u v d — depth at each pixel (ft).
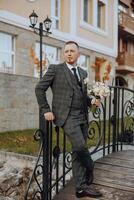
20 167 19.60
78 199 13.65
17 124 30.25
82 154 13.12
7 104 29.27
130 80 80.23
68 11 50.03
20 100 30.48
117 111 19.71
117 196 13.75
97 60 57.11
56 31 47.16
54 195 14.73
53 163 14.88
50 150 13.94
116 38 63.16
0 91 28.60
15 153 20.22
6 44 40.27
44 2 45.50
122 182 14.92
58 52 48.08
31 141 25.02
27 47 42.52
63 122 13.00
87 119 13.73
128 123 22.91
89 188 13.92
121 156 18.43
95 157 18.04
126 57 74.28
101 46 58.23
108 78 54.75
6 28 39.81
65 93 13.07
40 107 13.11
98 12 58.95
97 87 13.76
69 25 50.14
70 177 15.78
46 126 13.58
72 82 13.05
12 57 41.11
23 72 41.98
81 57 53.36
